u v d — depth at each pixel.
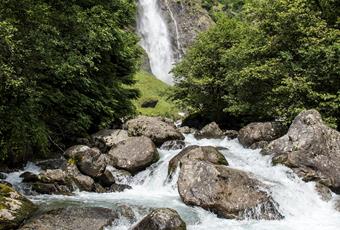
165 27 83.38
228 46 35.75
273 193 15.23
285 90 23.41
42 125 19.56
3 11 15.94
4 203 12.28
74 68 20.23
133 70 31.86
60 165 18.83
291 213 14.81
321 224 13.86
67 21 21.33
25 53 16.00
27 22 16.95
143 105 58.31
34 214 12.77
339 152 18.34
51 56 19.02
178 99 40.66
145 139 21.03
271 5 26.83
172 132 25.09
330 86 24.12
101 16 25.45
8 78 14.55
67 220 12.24
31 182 16.28
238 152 21.98
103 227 12.11
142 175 19.62
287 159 18.48
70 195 15.90
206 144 24.98
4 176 17.14
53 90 21.64
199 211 14.33
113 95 28.84
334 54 22.77
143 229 11.62
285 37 25.59
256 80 26.61
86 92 25.14
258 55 27.27
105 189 17.61
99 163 17.91
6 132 16.88
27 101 17.22
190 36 84.94
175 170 18.39
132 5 30.94
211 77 36.06
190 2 89.88
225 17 40.12
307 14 24.81
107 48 24.34
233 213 14.03
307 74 23.81
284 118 24.19
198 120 39.31
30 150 19.53
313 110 20.12
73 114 23.94
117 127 29.88
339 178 17.34
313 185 16.97
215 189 14.69
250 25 29.53
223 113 36.62
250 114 29.52
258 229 12.97
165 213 11.84
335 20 26.84
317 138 18.50
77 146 20.25
